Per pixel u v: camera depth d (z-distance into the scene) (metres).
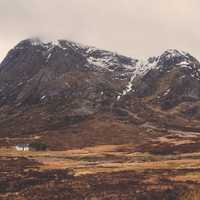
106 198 133.75
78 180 173.50
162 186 146.75
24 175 198.12
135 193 138.12
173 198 130.12
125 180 166.12
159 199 130.00
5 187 170.38
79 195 141.00
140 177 173.50
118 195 136.62
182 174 176.25
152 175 177.75
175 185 146.62
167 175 175.50
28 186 169.12
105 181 166.25
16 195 150.62
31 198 142.25
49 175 195.38
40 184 170.62
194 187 140.88
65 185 161.75
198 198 127.69
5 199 143.75
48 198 140.12
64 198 138.25
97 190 147.88
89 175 188.88
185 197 129.75
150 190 140.88
